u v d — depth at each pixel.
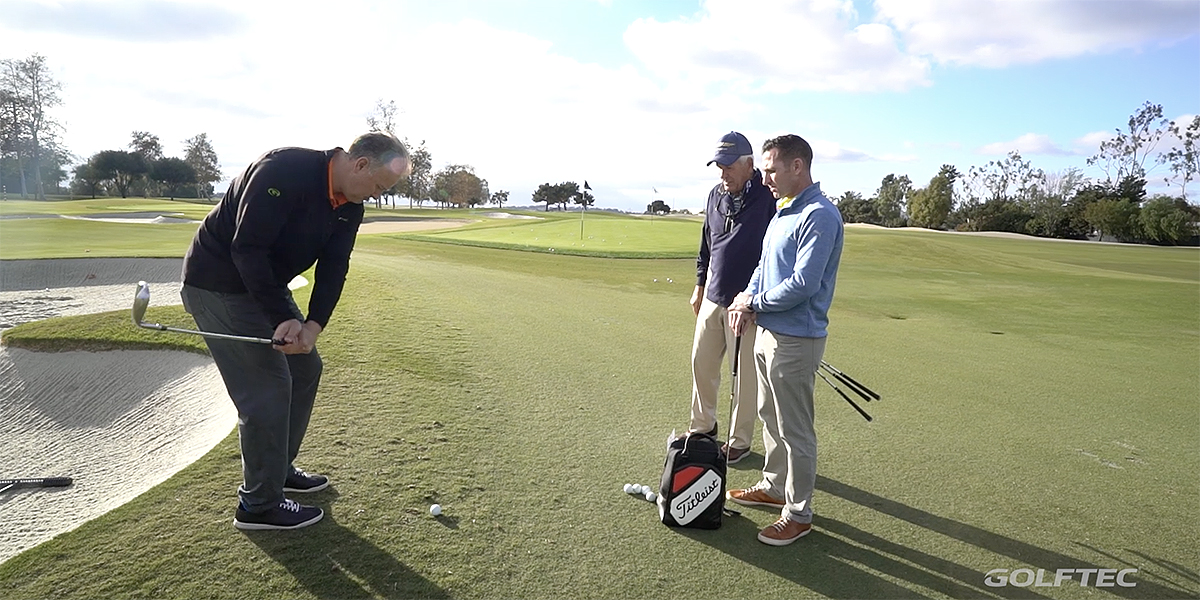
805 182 3.31
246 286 2.92
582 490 3.72
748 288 3.77
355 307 8.20
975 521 3.58
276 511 3.10
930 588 2.94
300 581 2.74
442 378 5.57
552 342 7.23
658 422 4.88
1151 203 56.91
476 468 3.91
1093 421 5.40
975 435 4.93
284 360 3.16
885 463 4.32
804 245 3.19
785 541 3.26
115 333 6.86
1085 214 61.34
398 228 37.50
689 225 36.00
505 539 3.16
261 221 2.82
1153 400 6.10
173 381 6.11
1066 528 3.54
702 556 3.13
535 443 4.35
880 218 85.88
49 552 2.84
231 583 2.71
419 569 2.88
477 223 40.72
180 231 25.11
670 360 6.75
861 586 2.94
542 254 19.77
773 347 3.33
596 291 12.05
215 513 3.21
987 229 69.38
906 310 11.44
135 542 2.94
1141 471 4.36
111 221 30.98
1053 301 13.09
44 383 6.21
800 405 3.30
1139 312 11.88
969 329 9.71
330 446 4.06
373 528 3.17
